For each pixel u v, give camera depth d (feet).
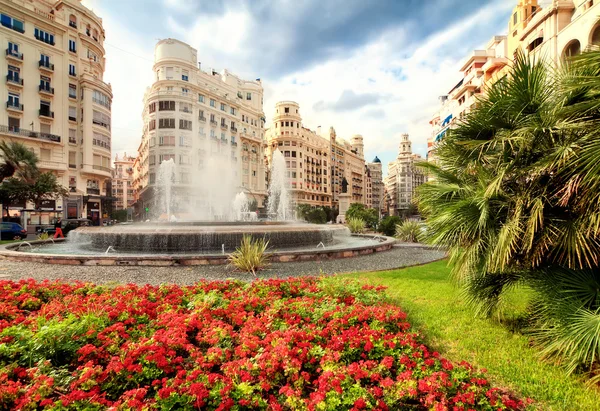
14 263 29.04
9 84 95.25
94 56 121.19
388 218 68.69
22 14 98.17
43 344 8.80
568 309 9.84
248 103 190.19
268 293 15.30
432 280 21.70
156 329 11.34
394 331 11.46
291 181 221.66
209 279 22.63
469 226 12.04
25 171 77.87
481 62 113.70
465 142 12.30
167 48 143.64
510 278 12.72
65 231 68.69
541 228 10.32
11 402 6.86
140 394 6.93
